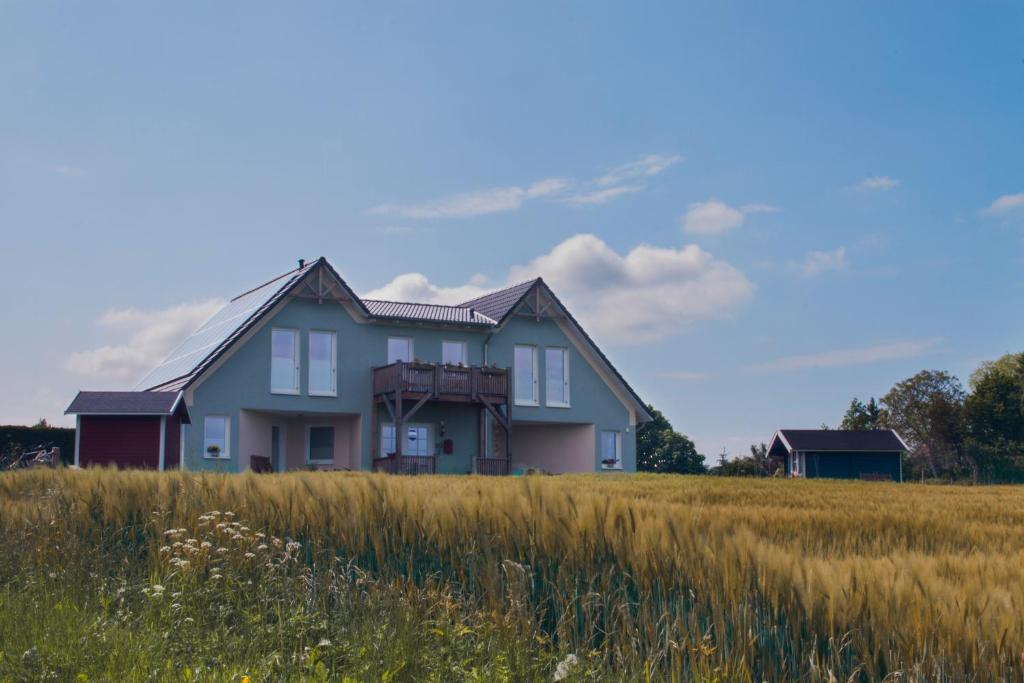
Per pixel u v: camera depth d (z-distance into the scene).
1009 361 97.00
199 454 31.97
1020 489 26.94
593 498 8.30
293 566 8.75
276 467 35.62
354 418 35.16
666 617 6.71
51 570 9.28
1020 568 7.04
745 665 6.20
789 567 6.65
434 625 7.44
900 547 9.19
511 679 6.48
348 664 6.78
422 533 8.70
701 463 75.62
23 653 6.55
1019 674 5.62
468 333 36.91
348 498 9.36
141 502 10.55
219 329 36.88
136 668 6.43
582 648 6.90
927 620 5.91
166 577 8.52
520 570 7.54
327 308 34.81
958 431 78.12
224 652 6.94
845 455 60.94
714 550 7.12
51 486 11.91
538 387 37.94
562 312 38.22
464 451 36.47
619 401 39.44
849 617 6.18
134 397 29.80
